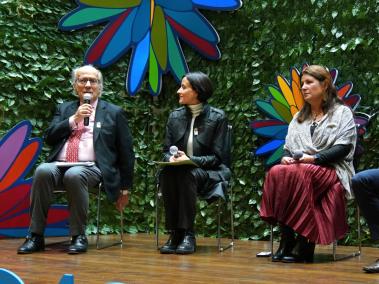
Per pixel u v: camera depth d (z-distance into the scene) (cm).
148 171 578
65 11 548
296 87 480
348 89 463
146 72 572
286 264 356
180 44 562
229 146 430
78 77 442
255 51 529
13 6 520
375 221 344
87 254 397
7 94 513
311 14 504
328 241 362
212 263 356
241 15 540
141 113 579
